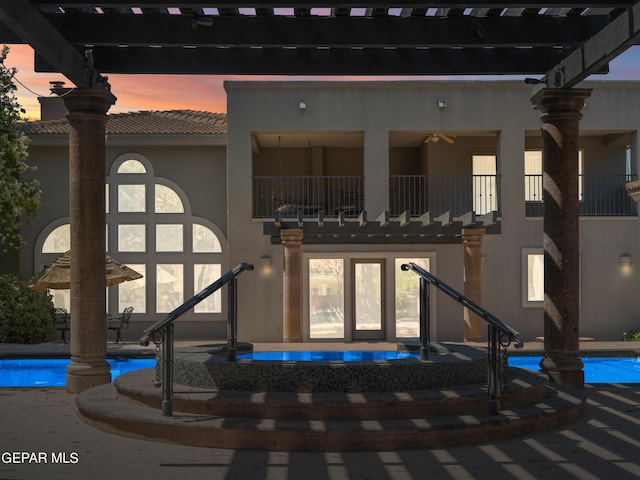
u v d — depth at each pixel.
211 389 8.23
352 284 21.06
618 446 7.22
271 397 7.70
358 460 6.71
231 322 8.72
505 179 20.89
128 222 22.03
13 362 16.77
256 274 20.78
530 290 21.03
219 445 7.17
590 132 21.66
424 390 8.09
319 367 7.98
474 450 7.07
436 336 20.78
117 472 6.32
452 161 22.83
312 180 23.62
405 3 8.30
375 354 11.80
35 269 21.97
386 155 20.64
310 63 10.83
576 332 10.66
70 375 10.38
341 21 9.69
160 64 10.78
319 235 19.61
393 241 20.42
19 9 8.02
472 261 19.25
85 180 10.48
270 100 20.69
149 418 7.50
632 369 15.96
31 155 22.05
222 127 22.44
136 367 16.08
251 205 20.73
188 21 9.61
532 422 7.77
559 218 10.70
